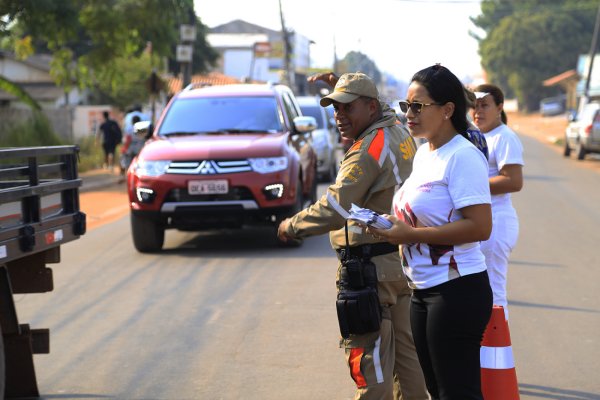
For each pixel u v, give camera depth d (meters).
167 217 13.16
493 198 6.95
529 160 37.38
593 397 6.70
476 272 4.61
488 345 5.53
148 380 7.36
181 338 8.66
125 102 53.59
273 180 13.09
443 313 4.59
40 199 6.46
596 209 19.28
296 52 110.12
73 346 8.52
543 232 15.60
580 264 12.30
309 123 14.36
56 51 30.64
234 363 7.75
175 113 14.58
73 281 11.68
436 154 4.62
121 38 30.02
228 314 9.58
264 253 13.42
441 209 4.57
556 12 111.12
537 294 10.34
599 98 67.38
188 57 34.72
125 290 11.01
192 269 12.25
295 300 10.13
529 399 6.67
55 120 37.75
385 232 4.54
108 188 26.75
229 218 13.13
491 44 113.25
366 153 5.28
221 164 13.07
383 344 5.41
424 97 4.55
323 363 7.68
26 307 10.27
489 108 6.95
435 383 4.87
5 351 6.76
